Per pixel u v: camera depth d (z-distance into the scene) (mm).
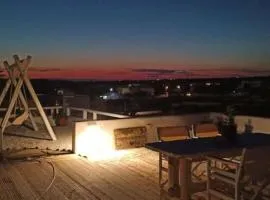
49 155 7379
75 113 13562
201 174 5613
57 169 6328
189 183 4434
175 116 8531
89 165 6586
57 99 13648
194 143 4672
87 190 5184
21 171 6211
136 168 6355
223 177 4184
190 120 8734
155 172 6090
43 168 6395
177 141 4812
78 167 6449
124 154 7426
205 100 21562
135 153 7512
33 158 7125
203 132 6059
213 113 8906
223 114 8609
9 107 8711
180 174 4395
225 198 4105
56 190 5195
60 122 11523
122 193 5039
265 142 4723
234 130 4801
